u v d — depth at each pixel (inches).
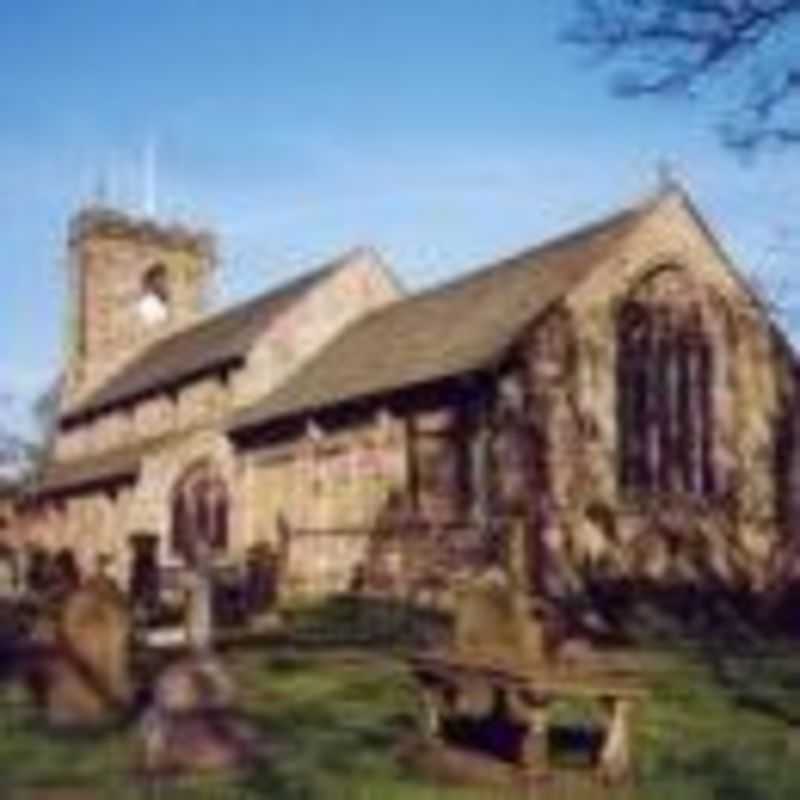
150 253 3208.7
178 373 2620.6
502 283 2049.7
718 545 1856.5
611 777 804.0
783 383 1934.1
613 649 1419.8
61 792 728.3
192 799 712.4
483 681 862.5
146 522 2400.3
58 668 942.4
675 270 1887.3
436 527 1834.4
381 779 772.0
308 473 2117.4
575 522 1782.7
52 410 3631.9
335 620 1582.2
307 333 2444.6
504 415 1780.3
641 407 1847.9
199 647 971.9
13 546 2372.0
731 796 767.7
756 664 1309.1
